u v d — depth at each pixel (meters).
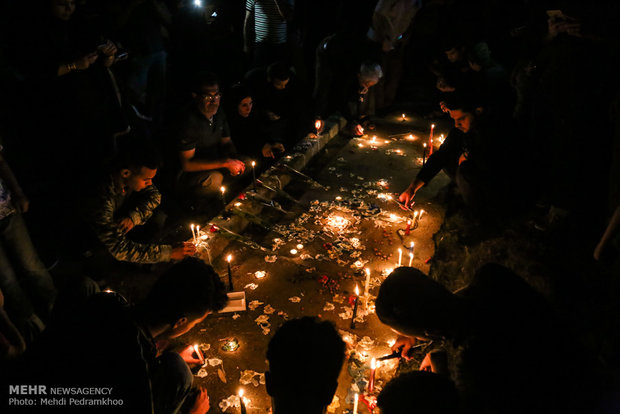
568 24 3.60
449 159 5.12
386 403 2.18
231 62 9.79
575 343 2.26
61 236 5.05
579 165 3.83
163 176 6.06
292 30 8.78
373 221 5.29
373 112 8.18
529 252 3.75
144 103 7.14
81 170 5.61
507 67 8.32
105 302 2.29
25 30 4.80
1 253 3.59
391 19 7.31
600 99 3.63
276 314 4.04
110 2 6.27
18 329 3.80
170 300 2.48
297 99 8.31
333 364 1.89
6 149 5.14
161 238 5.09
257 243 4.91
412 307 2.43
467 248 4.18
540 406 2.12
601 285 3.36
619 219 2.87
